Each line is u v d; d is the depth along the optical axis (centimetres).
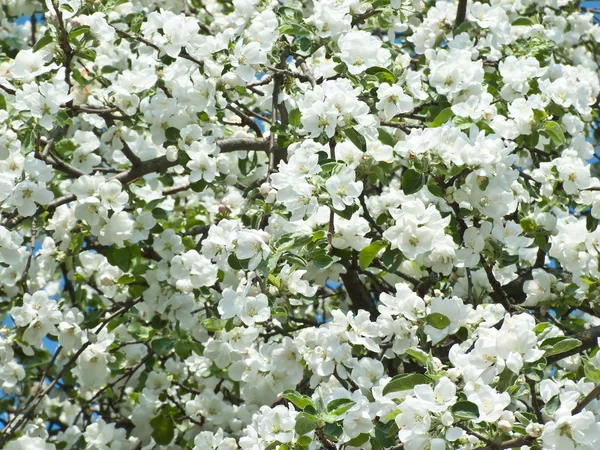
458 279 385
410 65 463
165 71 410
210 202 512
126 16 512
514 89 409
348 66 381
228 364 404
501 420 261
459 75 396
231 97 414
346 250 364
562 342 278
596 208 374
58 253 409
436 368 284
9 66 380
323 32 397
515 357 266
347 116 334
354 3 426
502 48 467
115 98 421
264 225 358
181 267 396
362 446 301
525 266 445
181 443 459
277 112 432
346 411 277
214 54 400
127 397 520
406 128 418
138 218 408
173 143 408
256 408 452
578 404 265
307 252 325
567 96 394
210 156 418
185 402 469
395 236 325
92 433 437
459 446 283
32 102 356
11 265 389
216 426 446
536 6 568
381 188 501
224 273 395
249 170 473
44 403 522
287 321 405
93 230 392
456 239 356
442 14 462
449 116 374
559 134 370
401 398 284
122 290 441
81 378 429
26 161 356
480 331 285
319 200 310
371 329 313
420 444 260
